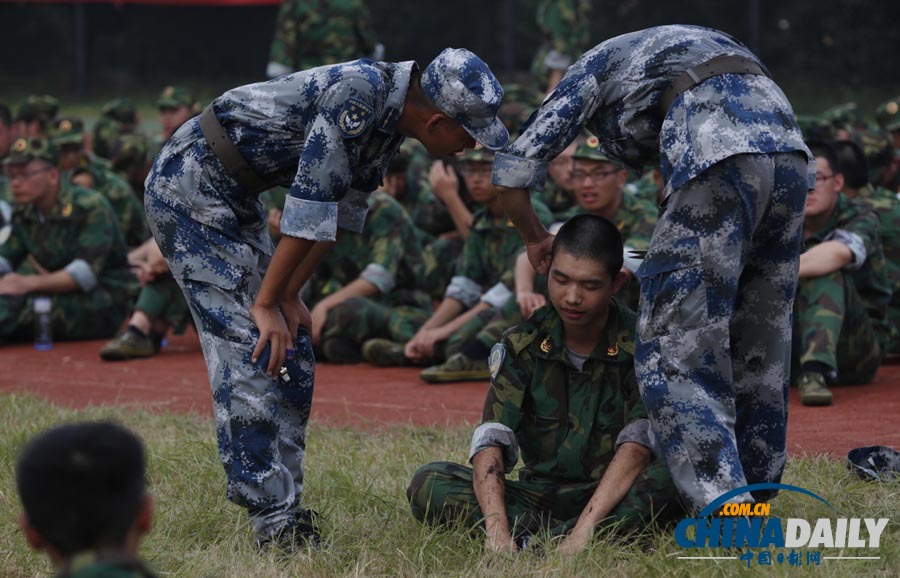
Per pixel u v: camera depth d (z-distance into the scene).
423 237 19.81
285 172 8.62
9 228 19.67
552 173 17.22
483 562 8.05
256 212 8.78
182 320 18.53
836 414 13.04
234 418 8.35
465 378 15.57
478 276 16.66
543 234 8.89
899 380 15.03
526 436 9.07
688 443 8.09
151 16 73.81
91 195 19.81
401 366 16.91
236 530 8.88
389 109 8.33
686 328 8.11
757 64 8.45
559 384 8.89
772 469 8.71
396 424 12.79
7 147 24.88
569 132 8.55
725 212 8.09
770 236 8.45
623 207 15.20
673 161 8.21
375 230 17.39
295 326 8.76
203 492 9.91
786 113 8.33
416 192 20.67
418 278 17.94
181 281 8.55
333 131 8.15
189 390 15.46
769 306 8.58
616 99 8.54
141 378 16.41
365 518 9.23
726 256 8.09
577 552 8.04
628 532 8.45
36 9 75.19
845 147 16.09
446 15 72.50
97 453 4.76
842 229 14.27
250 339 8.38
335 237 8.26
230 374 8.37
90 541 4.78
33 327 19.70
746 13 70.06
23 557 8.50
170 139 8.66
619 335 8.78
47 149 19.34
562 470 8.97
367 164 8.70
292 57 26.06
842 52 69.69
